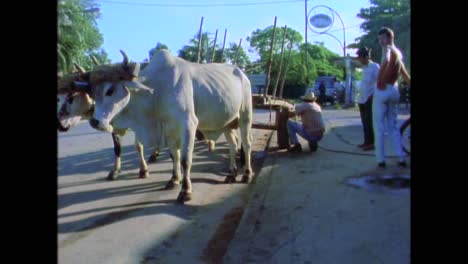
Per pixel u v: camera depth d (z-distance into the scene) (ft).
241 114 24.61
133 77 19.56
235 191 22.29
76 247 14.70
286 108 32.32
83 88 20.39
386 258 12.56
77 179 25.70
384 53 21.61
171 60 21.12
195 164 29.78
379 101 21.84
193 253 14.33
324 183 21.22
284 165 26.73
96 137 47.24
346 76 98.22
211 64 23.70
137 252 14.33
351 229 14.98
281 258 13.52
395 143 22.66
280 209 18.12
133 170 28.19
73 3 84.89
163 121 20.97
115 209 19.24
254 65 41.01
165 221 17.44
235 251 14.30
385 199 17.65
